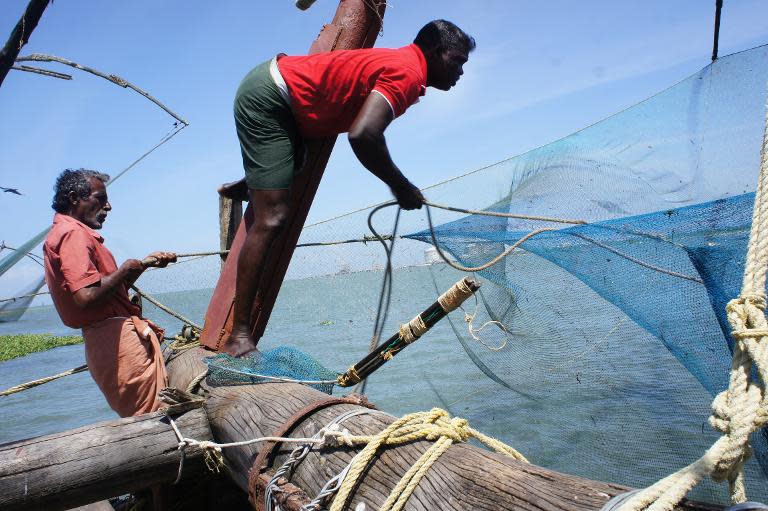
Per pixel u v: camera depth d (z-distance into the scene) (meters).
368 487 2.06
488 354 3.83
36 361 17.12
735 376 1.37
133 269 3.71
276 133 3.55
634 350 3.34
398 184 3.36
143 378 3.73
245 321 3.65
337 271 4.57
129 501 4.54
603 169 3.00
